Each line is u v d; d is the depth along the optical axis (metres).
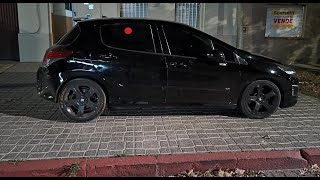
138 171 3.50
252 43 11.73
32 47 10.61
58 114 5.13
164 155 3.67
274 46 11.85
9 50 11.01
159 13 11.19
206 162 3.58
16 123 4.69
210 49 4.81
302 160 3.70
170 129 4.50
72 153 3.71
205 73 4.76
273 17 11.60
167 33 4.76
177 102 4.83
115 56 4.63
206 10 11.24
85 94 4.69
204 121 4.87
